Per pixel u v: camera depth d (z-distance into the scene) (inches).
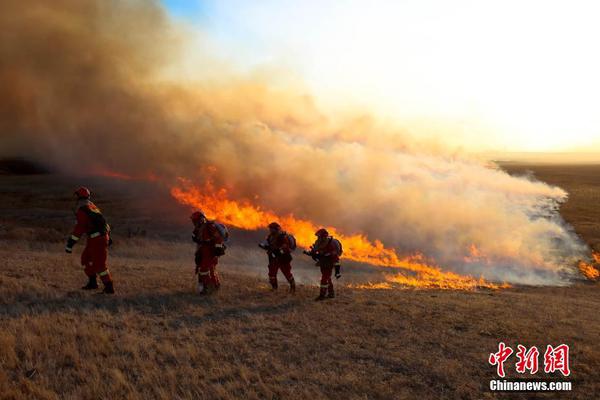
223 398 174.1
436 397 186.4
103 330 234.4
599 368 217.5
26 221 918.4
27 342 203.0
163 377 185.9
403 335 260.5
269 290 375.9
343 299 356.2
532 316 322.3
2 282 304.7
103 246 307.3
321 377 197.8
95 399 165.6
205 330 250.2
